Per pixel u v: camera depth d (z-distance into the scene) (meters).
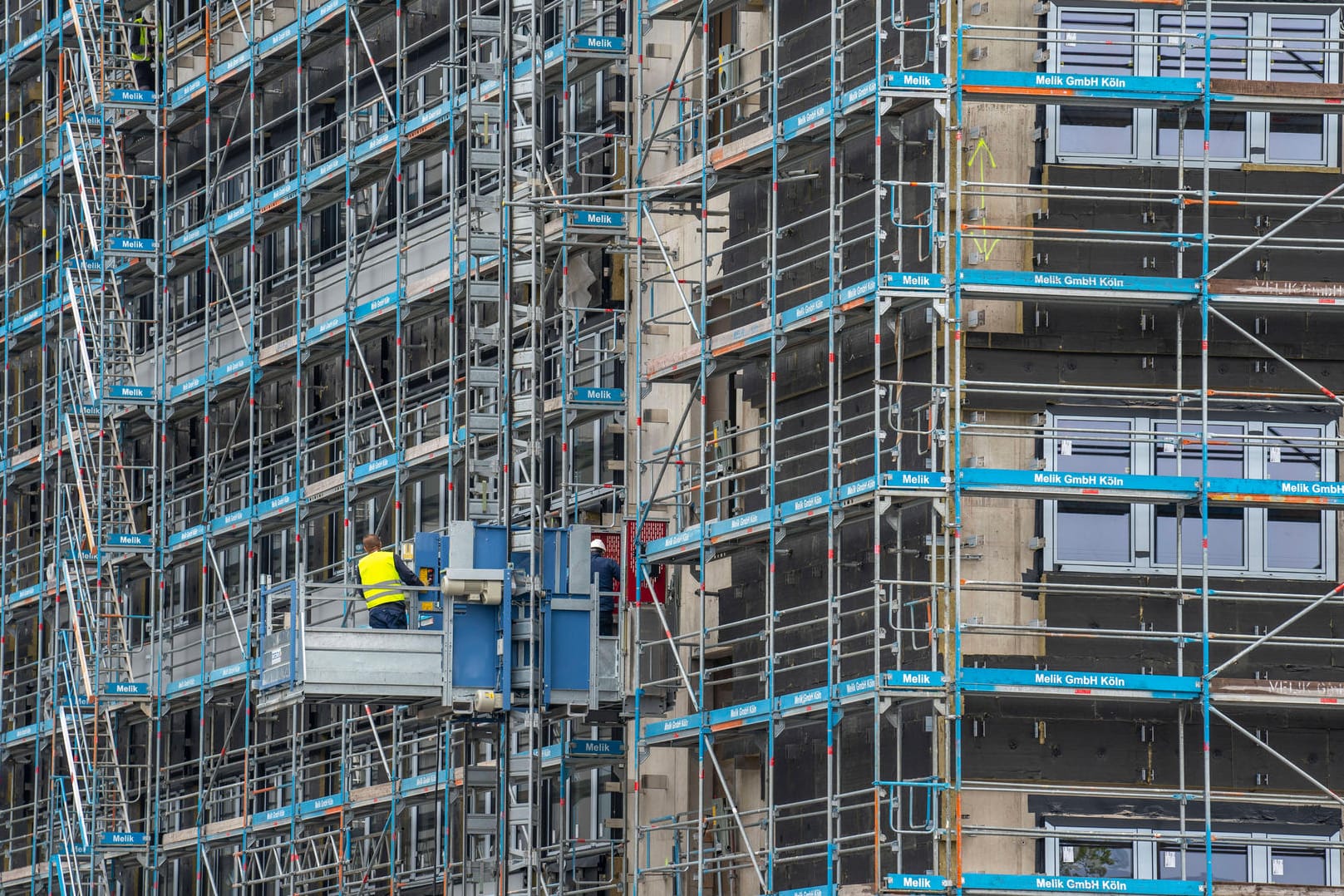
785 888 103.94
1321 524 98.06
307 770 135.75
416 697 106.00
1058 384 96.62
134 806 150.38
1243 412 98.31
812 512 98.25
